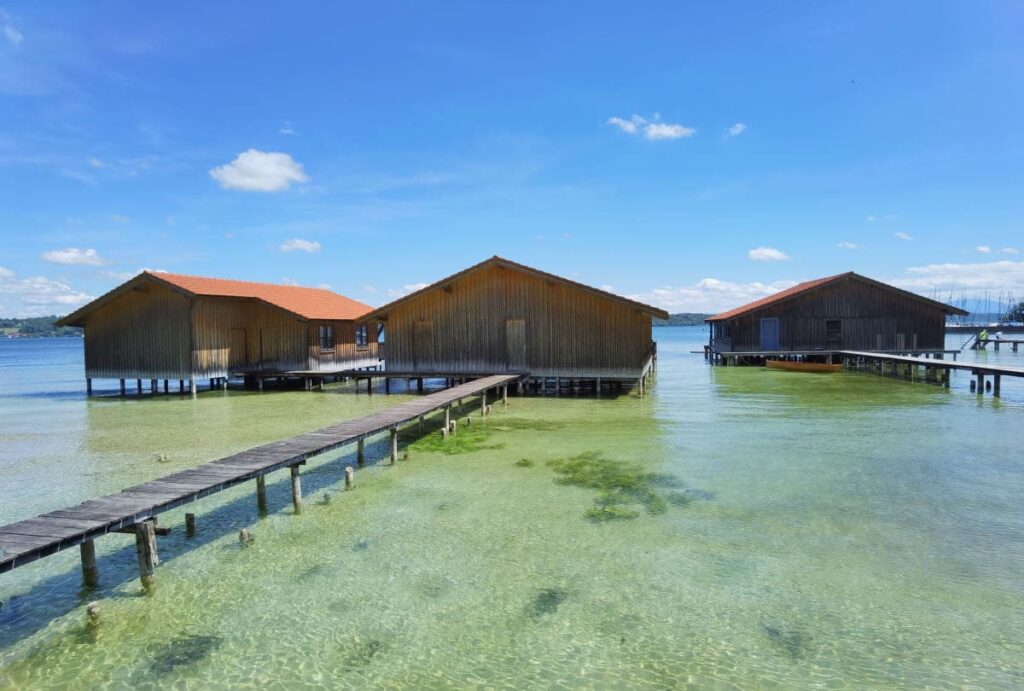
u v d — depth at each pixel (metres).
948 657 5.85
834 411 20.34
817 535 8.97
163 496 8.34
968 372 34.53
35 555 6.45
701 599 7.07
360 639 6.41
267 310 30.75
